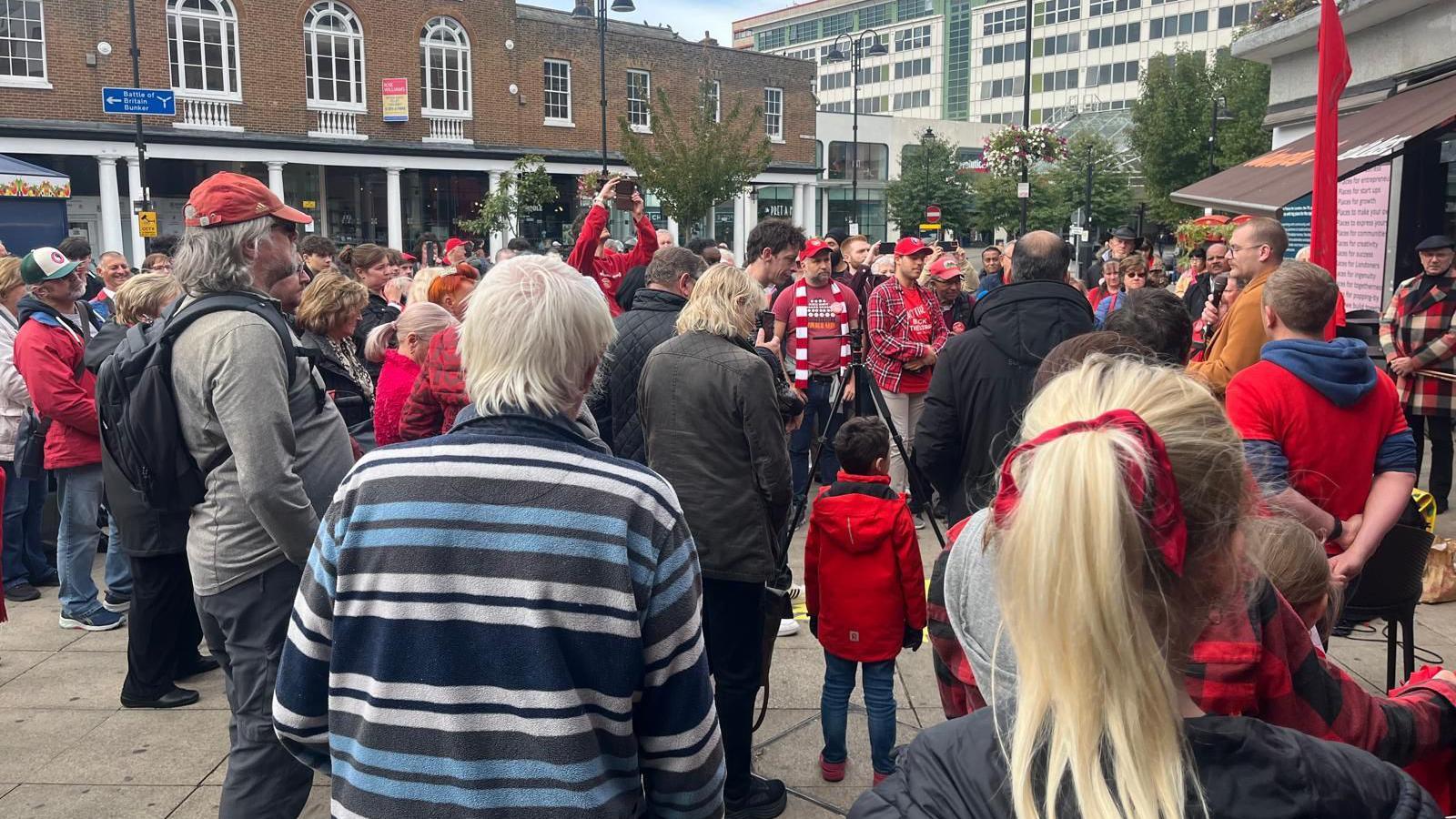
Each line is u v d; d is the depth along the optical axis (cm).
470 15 2958
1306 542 189
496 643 158
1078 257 2770
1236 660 132
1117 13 7731
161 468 268
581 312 171
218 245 271
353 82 2783
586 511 160
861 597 342
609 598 159
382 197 2961
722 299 338
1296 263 309
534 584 157
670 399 332
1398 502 298
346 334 503
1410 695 161
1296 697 144
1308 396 296
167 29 2467
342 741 166
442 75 2955
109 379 281
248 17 2566
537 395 167
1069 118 4759
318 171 2833
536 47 3116
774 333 705
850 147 5069
